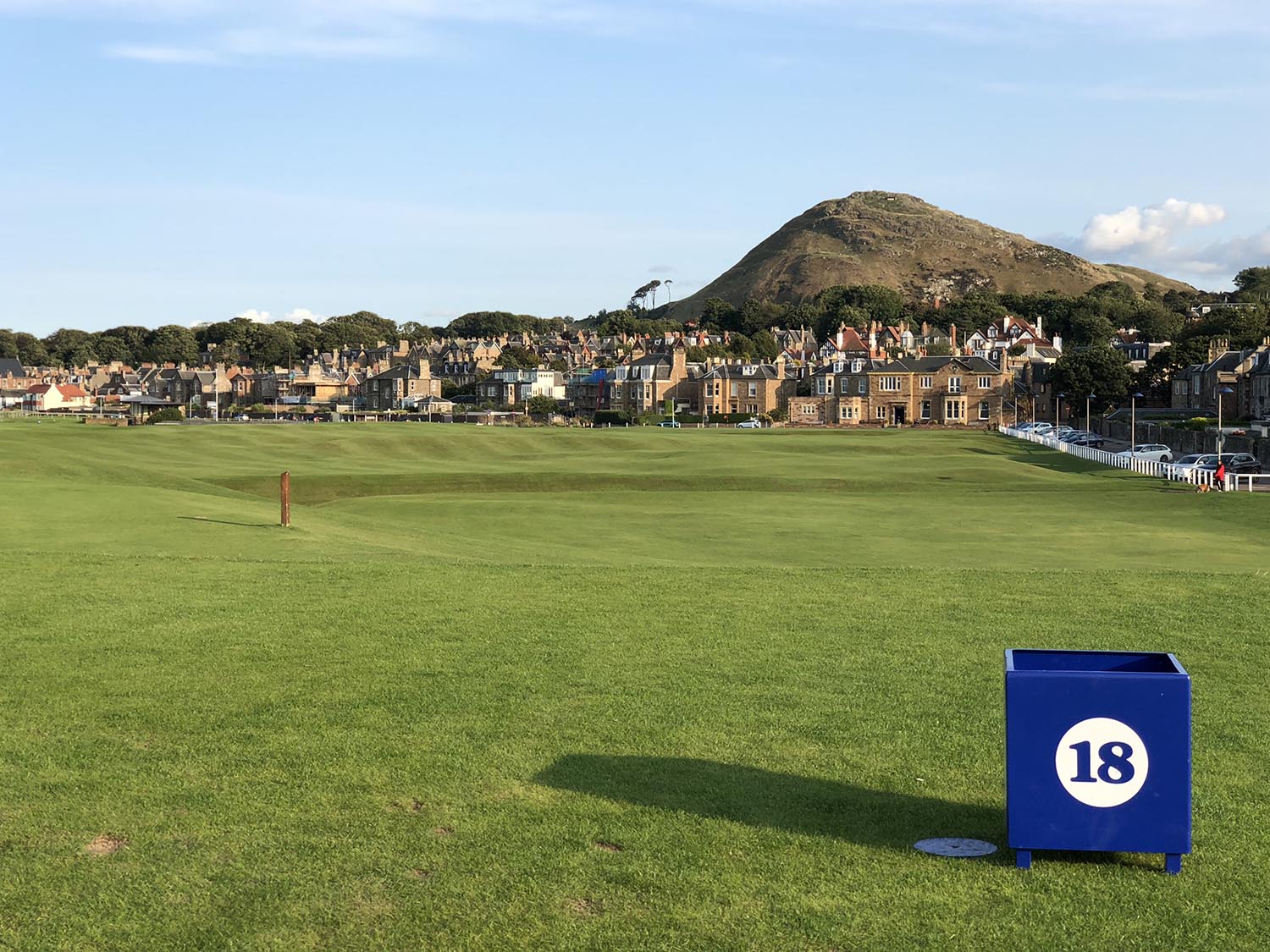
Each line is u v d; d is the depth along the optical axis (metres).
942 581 23.83
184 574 23.53
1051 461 89.00
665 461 90.25
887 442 117.12
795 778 12.42
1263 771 12.56
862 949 8.89
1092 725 10.00
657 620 19.81
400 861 10.30
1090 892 9.77
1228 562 35.38
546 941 8.99
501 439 111.25
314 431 109.88
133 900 9.59
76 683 15.70
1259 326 188.62
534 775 12.42
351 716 14.38
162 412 148.62
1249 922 9.28
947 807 11.64
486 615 20.08
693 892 9.77
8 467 61.72
